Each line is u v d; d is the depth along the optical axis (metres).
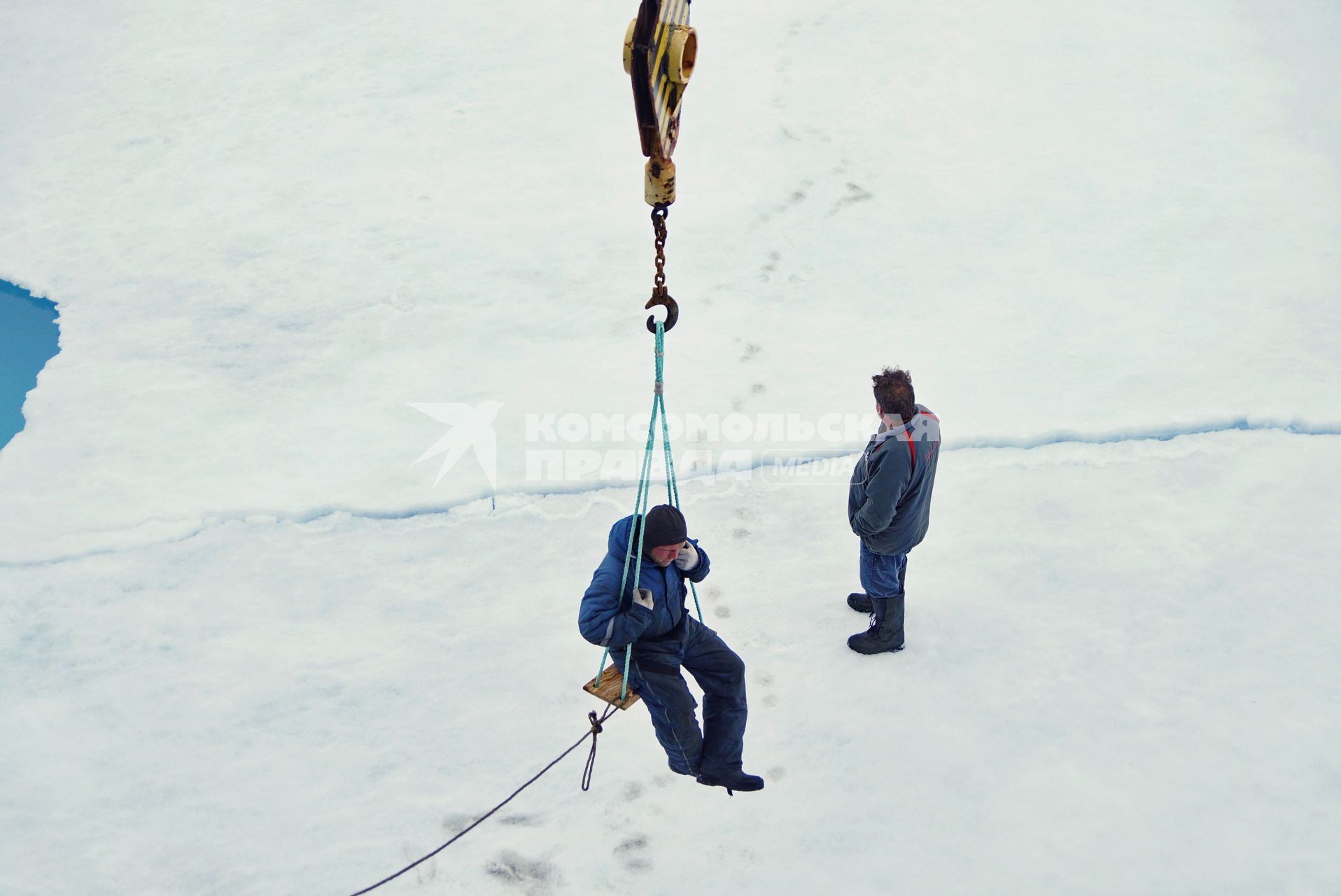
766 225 9.35
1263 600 5.88
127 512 7.06
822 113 10.78
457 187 10.21
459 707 5.66
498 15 13.14
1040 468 6.91
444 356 8.25
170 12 14.09
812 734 5.38
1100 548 6.31
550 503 6.98
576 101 11.38
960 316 8.20
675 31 3.34
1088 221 9.05
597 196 9.91
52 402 8.09
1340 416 6.96
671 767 4.82
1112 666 5.60
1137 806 4.91
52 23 14.10
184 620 6.29
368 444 7.50
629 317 8.48
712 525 6.73
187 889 4.89
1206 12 11.85
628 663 4.46
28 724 5.70
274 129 11.39
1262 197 9.09
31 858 5.05
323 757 5.45
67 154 11.40
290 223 9.93
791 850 4.86
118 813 5.23
